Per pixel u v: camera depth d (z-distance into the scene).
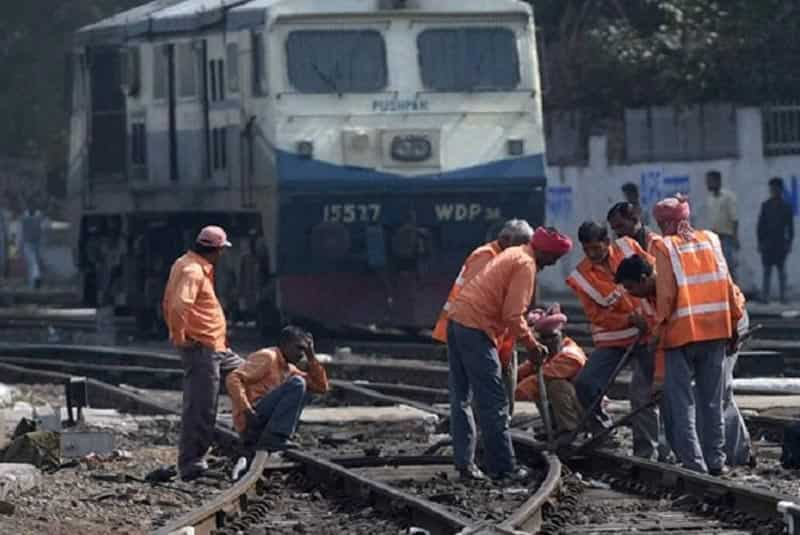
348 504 29.05
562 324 33.31
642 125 77.12
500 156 56.72
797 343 53.28
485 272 31.00
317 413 40.88
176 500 29.72
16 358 59.09
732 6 79.50
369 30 56.28
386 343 58.03
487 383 30.89
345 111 55.78
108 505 29.14
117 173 65.19
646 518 26.72
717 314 30.81
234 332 62.25
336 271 55.94
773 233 70.06
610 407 40.09
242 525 26.97
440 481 30.97
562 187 80.12
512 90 57.09
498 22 57.28
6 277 105.31
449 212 56.41
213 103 58.91
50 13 112.69
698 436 31.25
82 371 54.94
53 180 112.56
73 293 92.25
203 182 59.59
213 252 31.86
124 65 63.72
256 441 33.28
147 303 64.25
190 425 31.83
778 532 25.02
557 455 32.25
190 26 60.09
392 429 39.62
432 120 56.38
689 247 30.88
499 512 27.09
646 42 79.06
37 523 27.09
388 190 55.78
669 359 30.88
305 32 55.84
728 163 74.88
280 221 55.19
